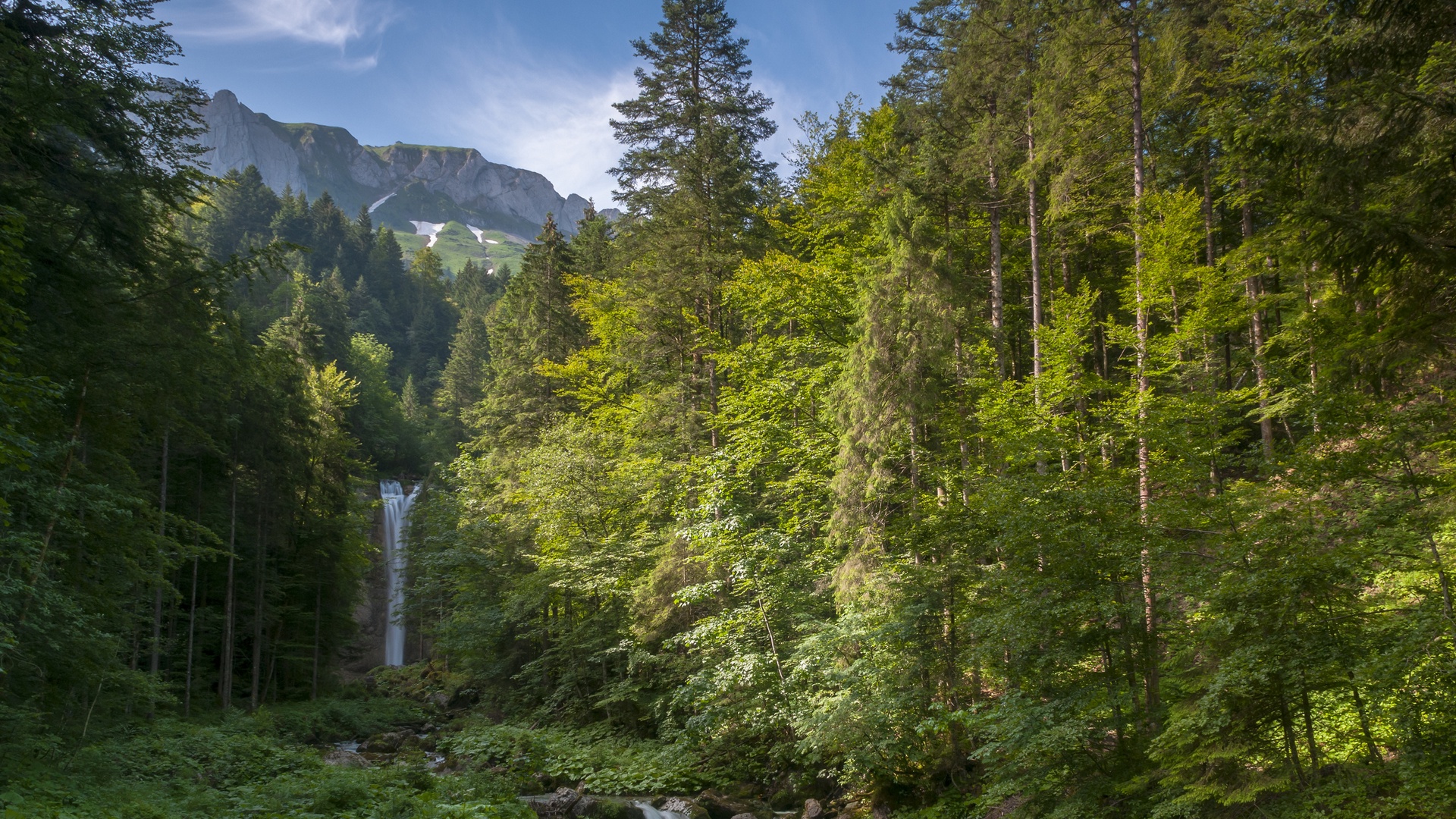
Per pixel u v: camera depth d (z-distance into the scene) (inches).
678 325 1011.3
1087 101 643.5
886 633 514.3
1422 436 298.8
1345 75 354.0
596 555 913.5
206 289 604.7
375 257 4411.9
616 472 1002.7
